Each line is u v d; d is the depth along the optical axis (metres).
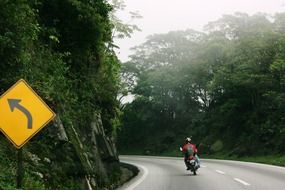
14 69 11.51
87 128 16.69
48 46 16.30
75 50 18.45
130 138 74.75
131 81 71.62
